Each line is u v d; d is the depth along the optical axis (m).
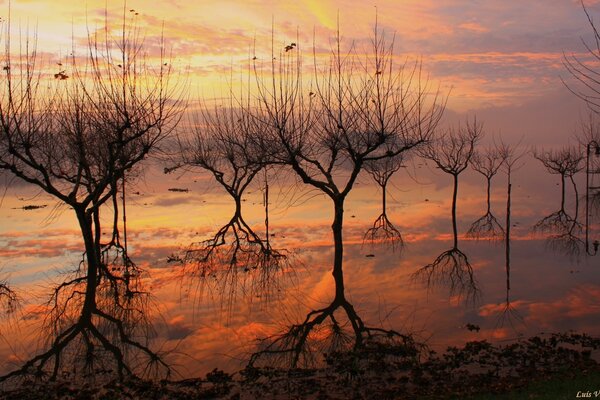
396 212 42.25
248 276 23.25
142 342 15.65
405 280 22.41
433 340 15.27
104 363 14.12
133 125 21.31
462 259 26.22
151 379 12.98
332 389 12.02
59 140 22.58
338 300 19.56
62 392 12.14
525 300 19.31
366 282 22.11
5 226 34.72
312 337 15.85
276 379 12.76
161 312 18.50
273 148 26.28
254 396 11.77
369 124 23.80
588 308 18.28
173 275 23.56
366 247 29.38
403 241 30.92
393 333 15.97
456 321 17.00
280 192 52.28
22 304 19.38
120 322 17.45
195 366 13.82
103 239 31.34
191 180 62.25
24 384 12.79
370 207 45.16
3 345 15.54
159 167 65.12
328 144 24.31
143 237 32.03
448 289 20.89
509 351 14.09
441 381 12.23
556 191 57.25
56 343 15.64
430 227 35.69
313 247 29.39
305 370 13.28
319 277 23.08
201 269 24.58
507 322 16.83
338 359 13.95
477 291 20.59
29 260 25.77
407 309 18.44
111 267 24.84
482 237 32.22
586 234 30.59
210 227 35.38
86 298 19.75
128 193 51.91
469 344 14.61
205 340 15.77
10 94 18.77
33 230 33.44
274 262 25.84
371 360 13.77
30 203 44.22
